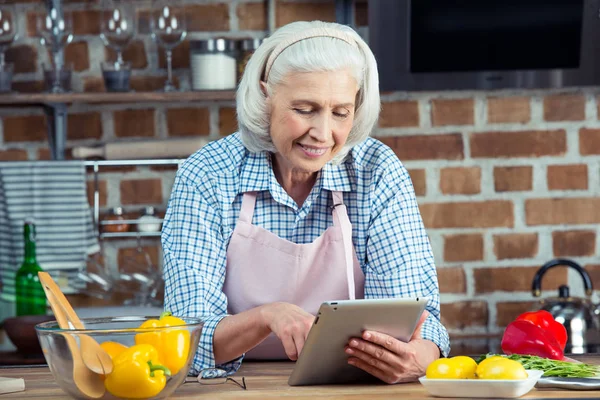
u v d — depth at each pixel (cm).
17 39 316
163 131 317
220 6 317
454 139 317
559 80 307
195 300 171
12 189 286
